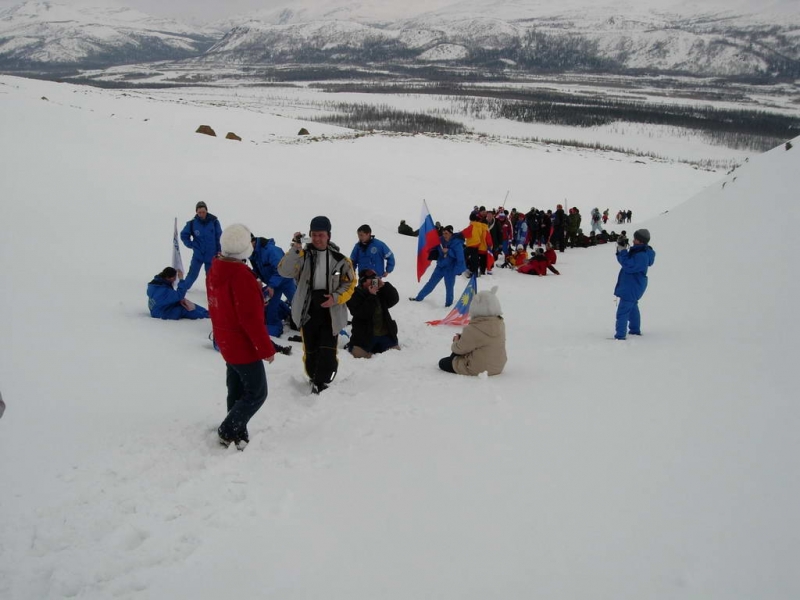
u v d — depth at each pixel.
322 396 5.48
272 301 7.91
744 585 2.52
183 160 21.66
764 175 15.84
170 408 4.87
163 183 17.78
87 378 5.33
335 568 2.80
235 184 19.62
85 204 14.02
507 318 10.16
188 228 8.87
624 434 4.30
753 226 13.38
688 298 10.55
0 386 4.85
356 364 6.86
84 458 3.83
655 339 7.86
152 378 5.54
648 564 2.71
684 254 13.96
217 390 5.43
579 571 2.69
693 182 52.25
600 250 20.03
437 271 11.01
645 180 51.44
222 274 4.09
